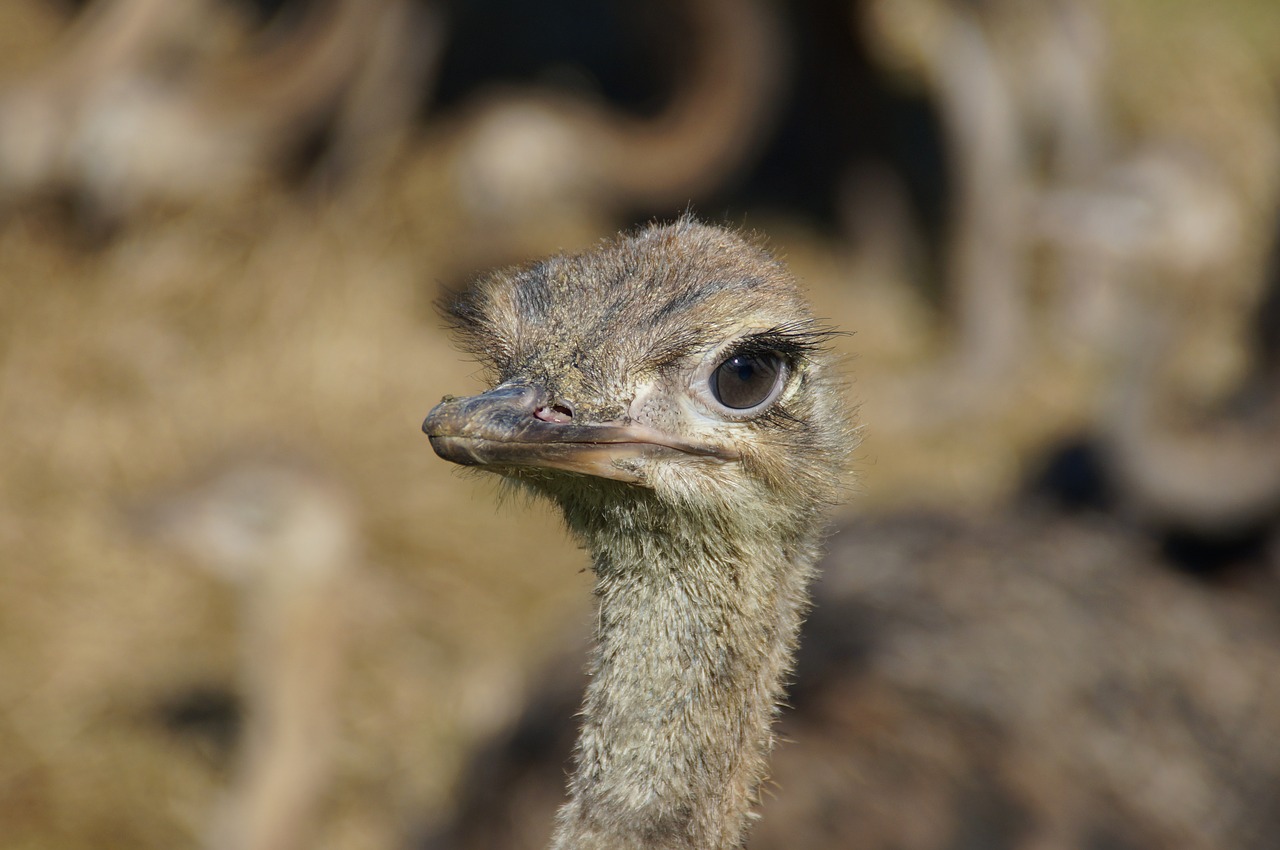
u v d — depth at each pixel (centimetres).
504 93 2673
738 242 736
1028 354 2325
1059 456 1862
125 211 2336
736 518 671
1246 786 1249
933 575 1385
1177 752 1234
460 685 1734
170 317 2233
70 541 1908
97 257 2303
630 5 2744
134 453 2052
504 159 2347
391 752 1659
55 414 2088
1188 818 1188
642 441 657
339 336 2239
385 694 1725
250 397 2153
